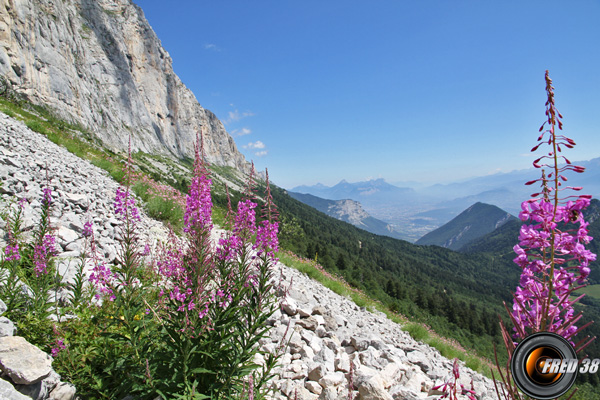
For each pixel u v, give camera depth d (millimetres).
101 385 3818
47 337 4383
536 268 2580
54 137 20969
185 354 3531
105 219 10664
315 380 5953
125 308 4211
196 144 4031
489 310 154500
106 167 20500
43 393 3520
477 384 7930
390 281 111750
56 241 7246
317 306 10023
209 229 3990
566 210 2510
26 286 5133
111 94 188750
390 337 11961
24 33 101688
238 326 4047
